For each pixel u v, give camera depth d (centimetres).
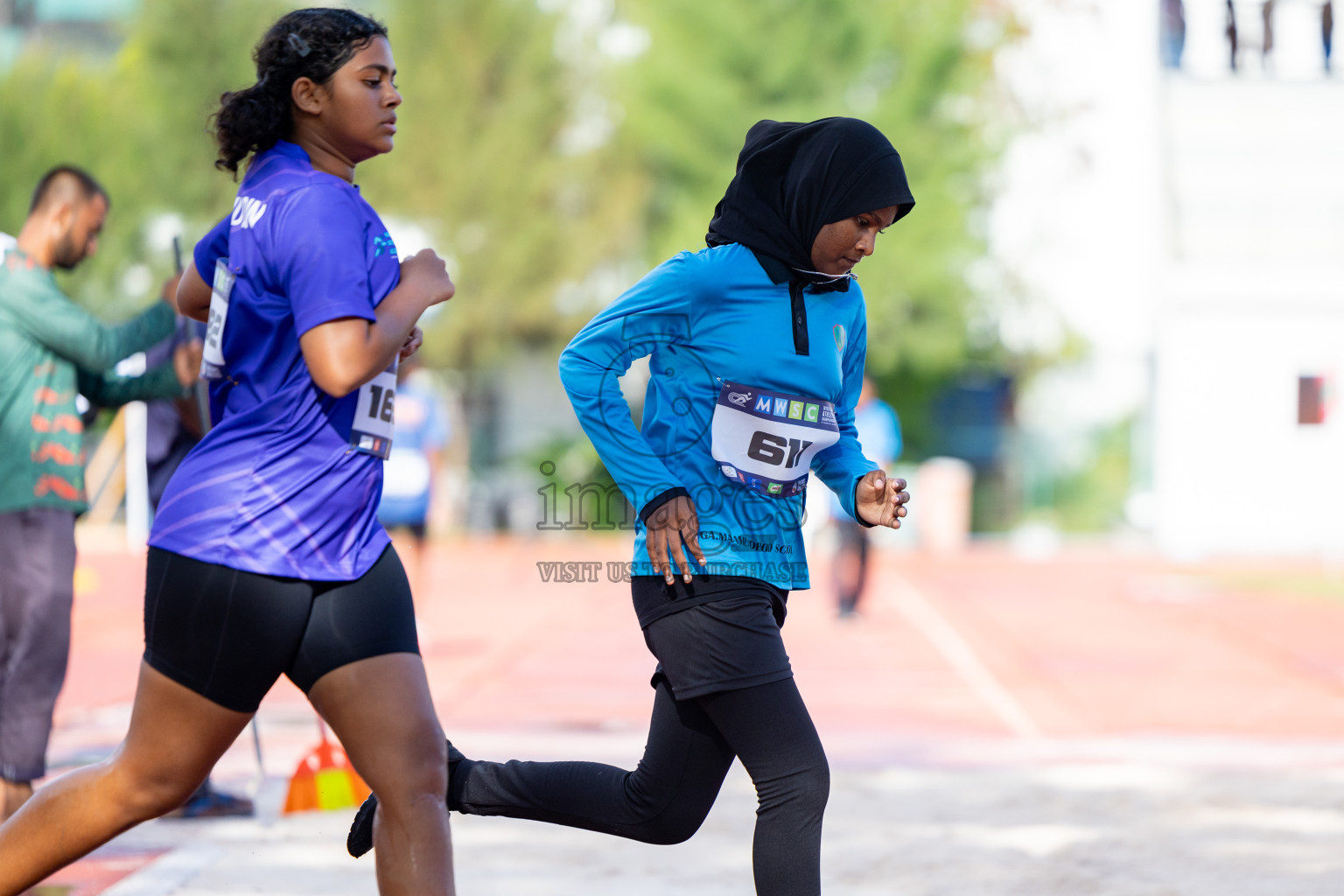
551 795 1298
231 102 1135
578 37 9550
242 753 2355
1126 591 5928
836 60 9150
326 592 1084
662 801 1259
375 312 1087
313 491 1081
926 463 9525
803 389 1231
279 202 1092
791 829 1165
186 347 1766
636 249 9669
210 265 1175
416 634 1128
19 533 1647
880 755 2455
